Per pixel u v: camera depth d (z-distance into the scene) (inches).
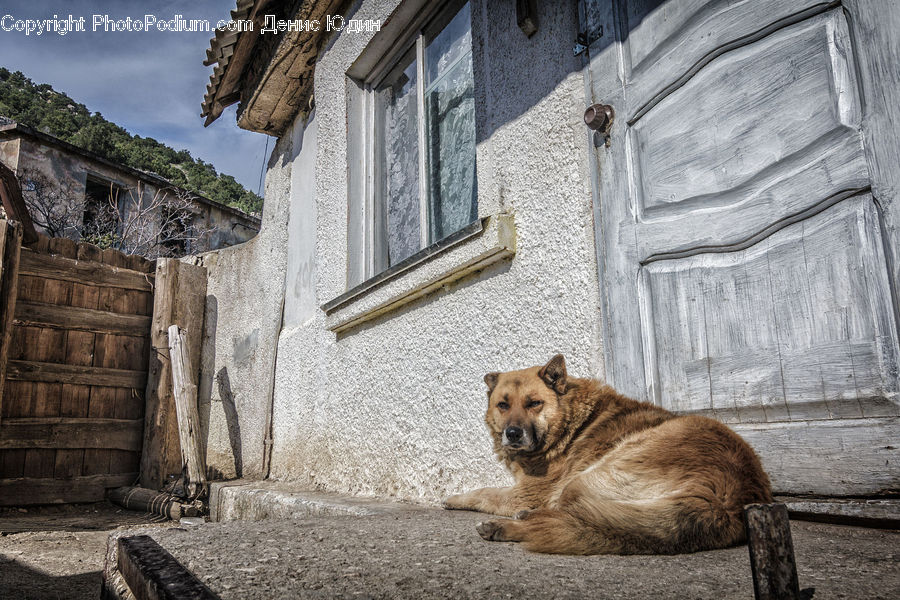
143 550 73.9
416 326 192.9
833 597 53.9
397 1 214.4
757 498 78.0
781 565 45.3
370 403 212.4
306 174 295.4
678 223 122.9
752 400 108.2
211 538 90.6
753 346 109.4
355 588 61.6
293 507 195.5
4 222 271.1
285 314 294.5
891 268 91.7
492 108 173.3
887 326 91.7
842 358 96.7
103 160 723.4
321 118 267.9
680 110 125.8
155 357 317.4
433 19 215.8
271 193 335.6
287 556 77.0
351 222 240.5
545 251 150.3
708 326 116.7
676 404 120.3
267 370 298.2
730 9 118.0
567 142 148.3
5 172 285.9
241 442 310.3
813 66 105.0
